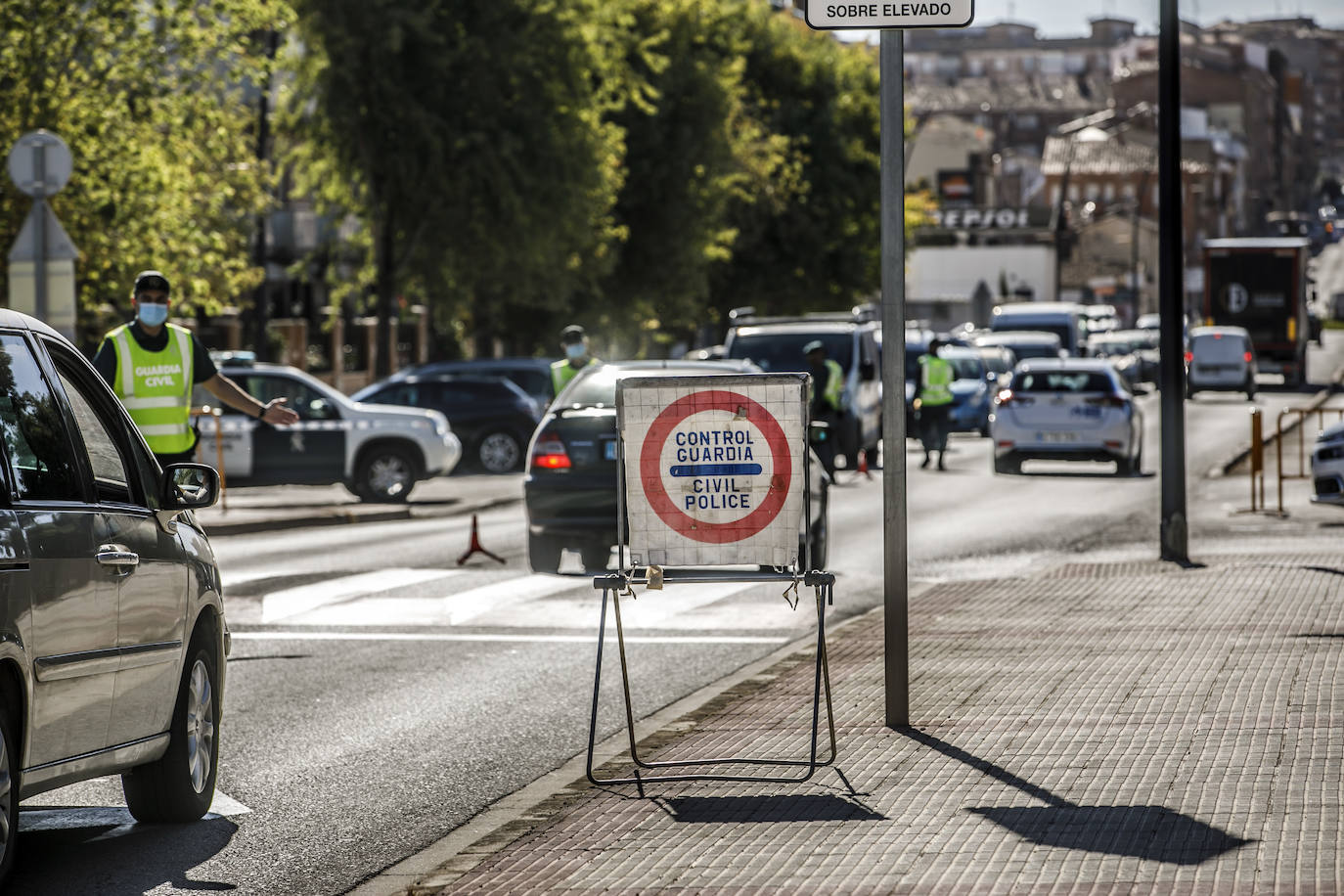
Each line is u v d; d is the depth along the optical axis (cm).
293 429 3400
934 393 4162
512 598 1948
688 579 1002
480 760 1133
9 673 759
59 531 802
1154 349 8869
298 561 2320
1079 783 939
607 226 6184
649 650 1602
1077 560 2286
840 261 9188
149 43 3631
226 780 1082
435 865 867
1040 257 16062
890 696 1130
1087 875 754
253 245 6775
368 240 5612
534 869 816
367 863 884
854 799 931
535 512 2114
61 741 810
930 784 958
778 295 8975
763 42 9106
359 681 1439
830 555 2377
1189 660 1338
